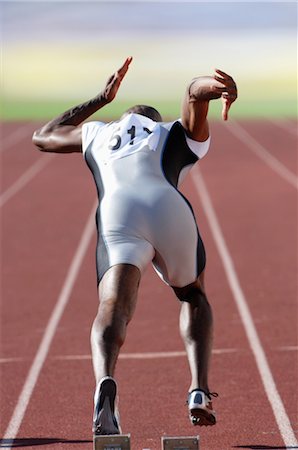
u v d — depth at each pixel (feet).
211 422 45.93
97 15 400.67
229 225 140.26
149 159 46.93
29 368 73.36
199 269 46.68
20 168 217.15
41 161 228.84
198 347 46.32
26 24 392.06
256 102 343.87
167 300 95.66
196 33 380.17
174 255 45.85
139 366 72.79
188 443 41.14
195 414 45.24
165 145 47.34
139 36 378.32
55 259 118.83
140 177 46.44
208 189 178.60
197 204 160.66
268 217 147.02
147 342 80.02
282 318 87.40
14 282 106.32
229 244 125.70
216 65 352.49
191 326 46.85
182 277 46.44
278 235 131.95
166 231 45.50
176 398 64.18
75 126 50.60
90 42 374.84
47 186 188.03
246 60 360.28
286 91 348.18
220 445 54.24
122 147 47.44
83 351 77.92
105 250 45.11
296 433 56.39
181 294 47.73
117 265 44.50
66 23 393.29
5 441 56.24
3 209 161.48
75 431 57.88
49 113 321.11
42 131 50.65
